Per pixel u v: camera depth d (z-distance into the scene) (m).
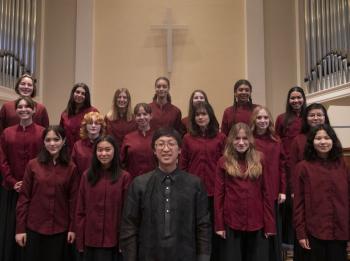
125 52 5.67
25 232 2.94
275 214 3.14
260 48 5.50
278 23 5.52
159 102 3.96
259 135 3.24
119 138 3.67
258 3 5.54
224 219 2.84
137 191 2.26
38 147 3.26
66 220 3.00
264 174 2.87
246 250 2.83
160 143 2.29
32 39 5.14
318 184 2.69
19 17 4.86
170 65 5.61
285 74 5.47
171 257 2.12
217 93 5.61
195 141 3.23
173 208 2.19
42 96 5.40
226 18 5.70
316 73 4.99
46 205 2.94
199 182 2.30
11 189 3.21
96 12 5.69
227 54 5.65
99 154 2.80
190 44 5.68
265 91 5.46
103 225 2.75
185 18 5.71
